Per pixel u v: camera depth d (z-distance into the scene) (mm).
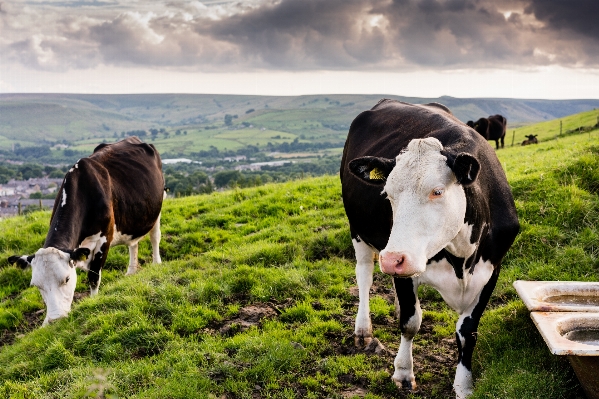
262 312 6895
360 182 5625
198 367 5602
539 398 4375
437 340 6090
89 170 8547
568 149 12594
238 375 5398
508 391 4488
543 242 7680
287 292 7418
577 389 4566
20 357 6457
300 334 6215
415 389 5141
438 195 3928
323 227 10180
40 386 5559
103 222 8484
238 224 11719
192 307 6906
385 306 6938
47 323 7273
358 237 6230
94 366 5824
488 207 4711
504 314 5949
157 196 10047
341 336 6285
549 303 4984
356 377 5352
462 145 4555
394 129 5762
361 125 6520
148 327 6406
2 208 76125
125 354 6043
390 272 3781
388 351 5855
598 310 4836
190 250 10695
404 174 3998
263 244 9375
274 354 5648
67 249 7691
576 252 7301
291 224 10766
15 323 8320
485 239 4715
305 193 13008
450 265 4652
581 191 8664
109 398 5047
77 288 9383
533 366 4820
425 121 5445
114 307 7078
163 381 5309
